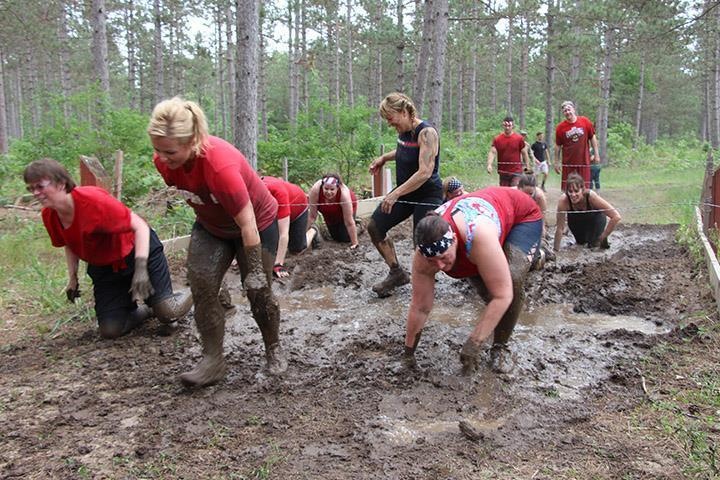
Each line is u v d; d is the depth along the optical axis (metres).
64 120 11.04
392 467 2.84
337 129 13.16
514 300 3.82
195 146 3.09
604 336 4.46
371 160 13.34
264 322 3.82
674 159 28.05
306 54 32.47
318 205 7.30
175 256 6.98
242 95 9.15
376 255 7.14
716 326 4.42
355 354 4.21
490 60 47.75
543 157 15.25
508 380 3.73
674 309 5.04
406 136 5.30
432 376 3.79
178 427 3.25
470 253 3.45
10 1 23.50
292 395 3.61
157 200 9.66
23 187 11.02
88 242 4.30
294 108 32.28
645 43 18.00
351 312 5.19
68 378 3.97
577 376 3.82
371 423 3.25
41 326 5.00
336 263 6.62
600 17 21.23
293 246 7.04
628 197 13.66
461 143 29.58
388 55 42.00
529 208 4.00
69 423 3.35
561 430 3.17
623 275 5.89
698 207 8.51
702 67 35.44
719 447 2.91
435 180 5.34
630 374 3.78
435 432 3.17
